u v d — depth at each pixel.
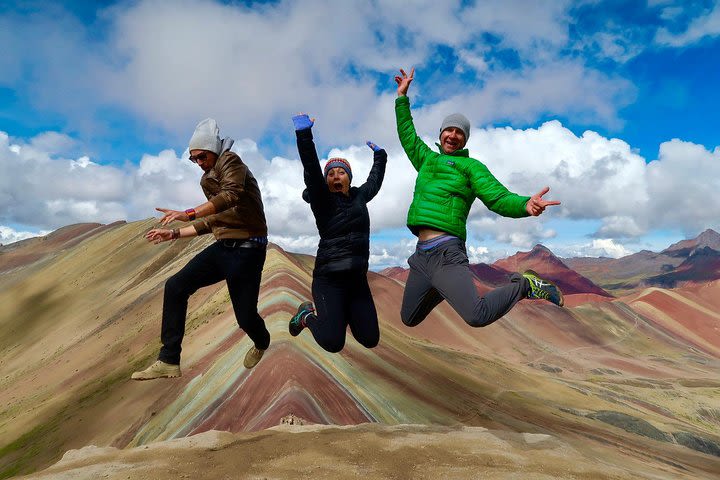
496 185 4.30
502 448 5.50
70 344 68.62
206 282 4.30
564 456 5.41
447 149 4.79
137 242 120.44
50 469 4.73
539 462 5.11
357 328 4.79
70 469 4.62
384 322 62.50
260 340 4.62
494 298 4.00
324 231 4.58
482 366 53.09
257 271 4.32
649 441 36.12
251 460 4.79
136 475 4.34
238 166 4.08
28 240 182.50
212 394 19.92
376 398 20.41
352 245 4.53
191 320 45.06
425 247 4.53
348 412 16.36
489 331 80.94
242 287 4.27
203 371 24.75
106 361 47.44
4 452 29.91
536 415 34.91
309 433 5.84
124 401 28.56
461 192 4.49
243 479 4.27
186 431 17.19
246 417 15.59
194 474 4.38
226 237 4.13
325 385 17.61
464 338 76.00
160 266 97.19
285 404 14.46
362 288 4.79
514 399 40.03
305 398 15.26
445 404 26.67
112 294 94.69
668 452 32.75
